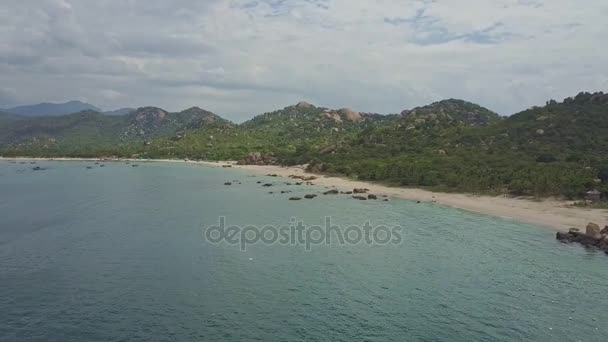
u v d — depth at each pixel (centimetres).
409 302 3438
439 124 16425
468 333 2936
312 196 8775
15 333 2945
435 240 5247
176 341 2855
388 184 10331
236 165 18162
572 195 7212
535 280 3869
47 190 10412
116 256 4647
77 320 3141
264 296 3566
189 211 7325
